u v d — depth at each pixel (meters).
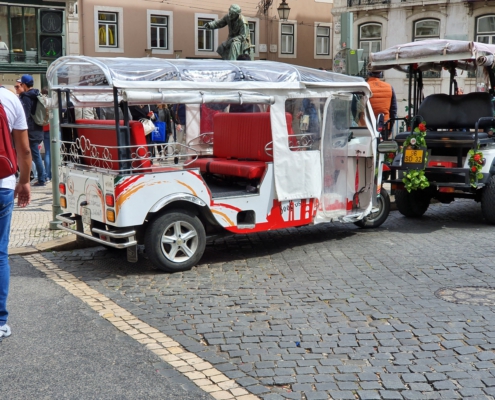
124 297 6.46
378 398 4.23
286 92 7.91
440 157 9.90
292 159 8.05
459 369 4.65
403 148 9.85
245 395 4.30
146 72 6.98
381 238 9.01
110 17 34.31
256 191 7.88
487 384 4.41
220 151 8.82
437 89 16.09
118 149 6.87
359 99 8.89
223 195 7.69
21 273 7.36
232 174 8.07
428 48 9.91
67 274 7.32
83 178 7.45
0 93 5.17
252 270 7.41
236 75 7.57
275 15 39.16
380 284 6.78
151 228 7.14
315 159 8.29
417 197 10.53
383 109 12.16
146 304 6.24
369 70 10.90
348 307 6.04
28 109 13.15
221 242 8.81
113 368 4.74
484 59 9.70
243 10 38.00
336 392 4.32
